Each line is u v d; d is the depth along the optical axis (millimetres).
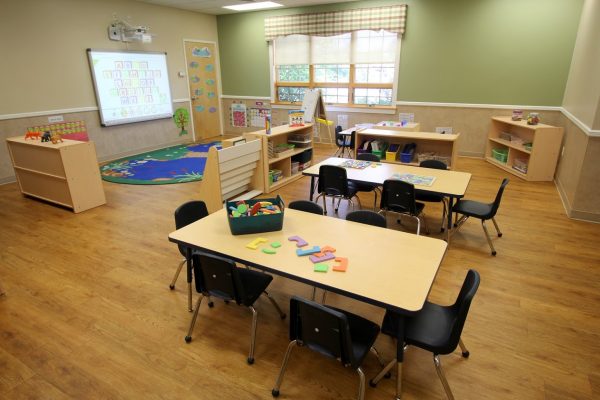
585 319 2553
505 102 6391
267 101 8602
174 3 7102
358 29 7070
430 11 6504
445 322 1964
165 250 3533
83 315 2615
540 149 5336
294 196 4984
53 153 4316
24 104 5613
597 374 2102
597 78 3926
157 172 6066
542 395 1973
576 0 5531
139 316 2607
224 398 1966
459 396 1972
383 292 1751
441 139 4664
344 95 7859
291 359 2225
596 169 3949
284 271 1934
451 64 6605
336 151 7453
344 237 2330
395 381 2066
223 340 2385
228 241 2277
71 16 5957
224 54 8781
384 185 3426
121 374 2117
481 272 3133
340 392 2002
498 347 2305
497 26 6117
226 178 4352
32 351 2285
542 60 5961
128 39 6711
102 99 6531
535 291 2867
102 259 3367
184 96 8125
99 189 4633
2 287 2859
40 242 3689
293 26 7695
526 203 4637
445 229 3955
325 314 1615
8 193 5141
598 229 3904
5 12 5238
